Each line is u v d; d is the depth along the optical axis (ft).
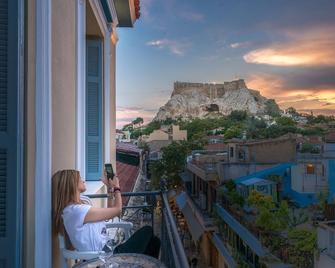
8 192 6.36
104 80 20.01
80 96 12.80
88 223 7.84
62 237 8.06
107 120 20.13
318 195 29.78
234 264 34.30
